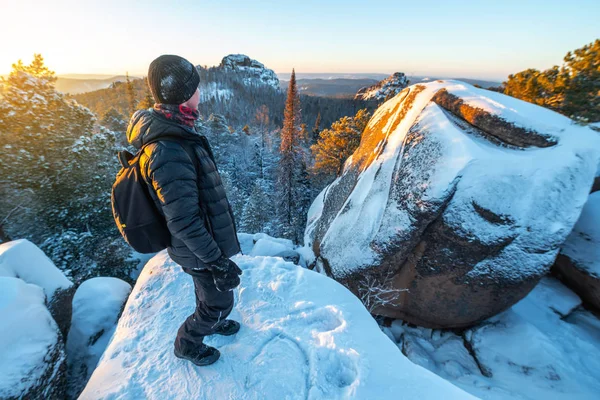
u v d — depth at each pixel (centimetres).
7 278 251
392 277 499
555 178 385
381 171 607
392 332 512
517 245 393
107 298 418
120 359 208
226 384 179
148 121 132
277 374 183
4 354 203
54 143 966
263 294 262
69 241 923
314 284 272
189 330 189
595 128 421
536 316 446
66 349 350
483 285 420
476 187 409
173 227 127
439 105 543
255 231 1786
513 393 340
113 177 1168
